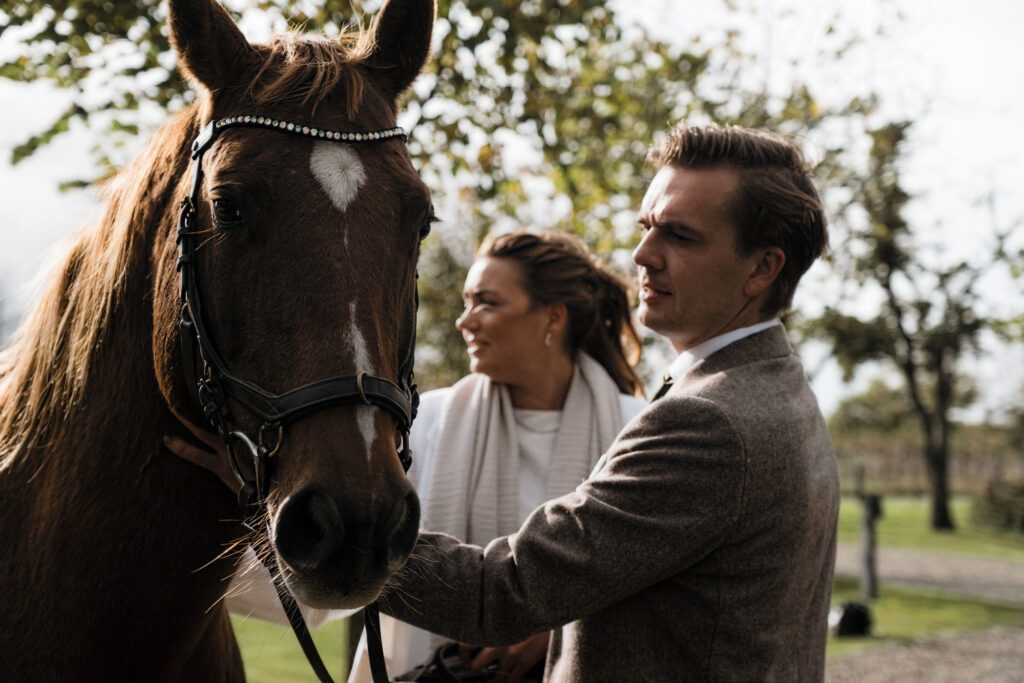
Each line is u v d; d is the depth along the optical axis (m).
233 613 1.92
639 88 6.63
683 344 1.65
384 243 1.24
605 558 1.35
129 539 1.35
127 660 1.37
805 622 1.54
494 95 3.74
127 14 3.22
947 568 12.29
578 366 2.12
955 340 16.70
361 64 1.46
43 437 1.44
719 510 1.35
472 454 1.98
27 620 1.35
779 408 1.44
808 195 1.55
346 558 1.10
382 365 1.21
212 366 1.25
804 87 7.25
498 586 1.39
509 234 2.10
